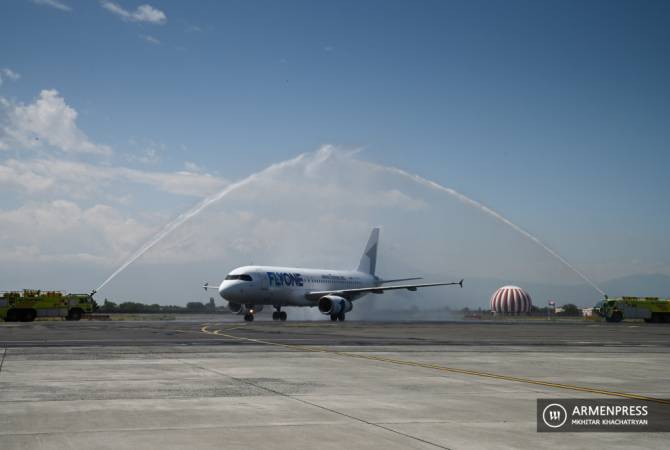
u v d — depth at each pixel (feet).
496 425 37.65
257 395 48.19
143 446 31.60
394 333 143.33
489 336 135.95
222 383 54.65
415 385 54.65
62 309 224.12
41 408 42.04
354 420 38.52
